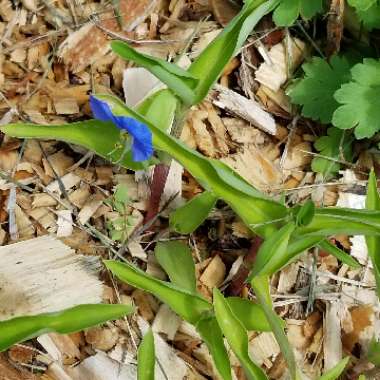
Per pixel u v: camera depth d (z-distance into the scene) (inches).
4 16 12.2
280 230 8.1
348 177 11.8
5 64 11.8
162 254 10.4
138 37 12.4
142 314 10.4
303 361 10.6
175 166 11.2
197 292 10.2
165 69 8.5
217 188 8.6
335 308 10.9
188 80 8.8
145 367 8.5
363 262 11.2
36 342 9.9
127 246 10.7
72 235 10.8
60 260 10.2
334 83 11.8
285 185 11.8
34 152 11.1
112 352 10.0
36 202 10.8
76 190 11.0
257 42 12.4
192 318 8.9
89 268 10.3
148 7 12.5
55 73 11.9
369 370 10.4
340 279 11.1
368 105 11.0
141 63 8.5
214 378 10.2
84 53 12.0
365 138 12.1
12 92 11.6
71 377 9.8
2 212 10.7
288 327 10.8
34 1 12.2
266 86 12.2
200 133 11.8
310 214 7.8
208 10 12.8
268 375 10.4
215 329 8.8
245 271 10.2
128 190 11.1
